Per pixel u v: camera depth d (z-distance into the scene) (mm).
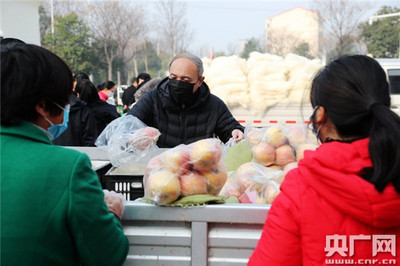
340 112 1072
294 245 1104
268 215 1161
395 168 984
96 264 1147
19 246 1062
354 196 1006
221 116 2887
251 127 2076
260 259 1122
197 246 1325
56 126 1322
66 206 1079
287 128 1936
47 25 33844
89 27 33875
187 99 2721
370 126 1067
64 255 1124
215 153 1405
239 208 1300
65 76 1190
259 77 5508
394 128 998
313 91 1164
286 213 1111
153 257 1349
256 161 1862
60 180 1091
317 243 1076
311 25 30938
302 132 1857
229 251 1328
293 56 5730
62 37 31484
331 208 1067
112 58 34625
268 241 1124
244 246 1315
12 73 1111
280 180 1669
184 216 1319
